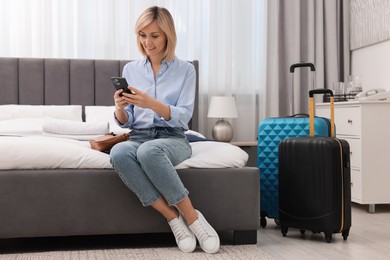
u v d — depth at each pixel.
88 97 3.79
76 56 3.89
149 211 2.15
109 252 2.06
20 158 2.09
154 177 1.99
